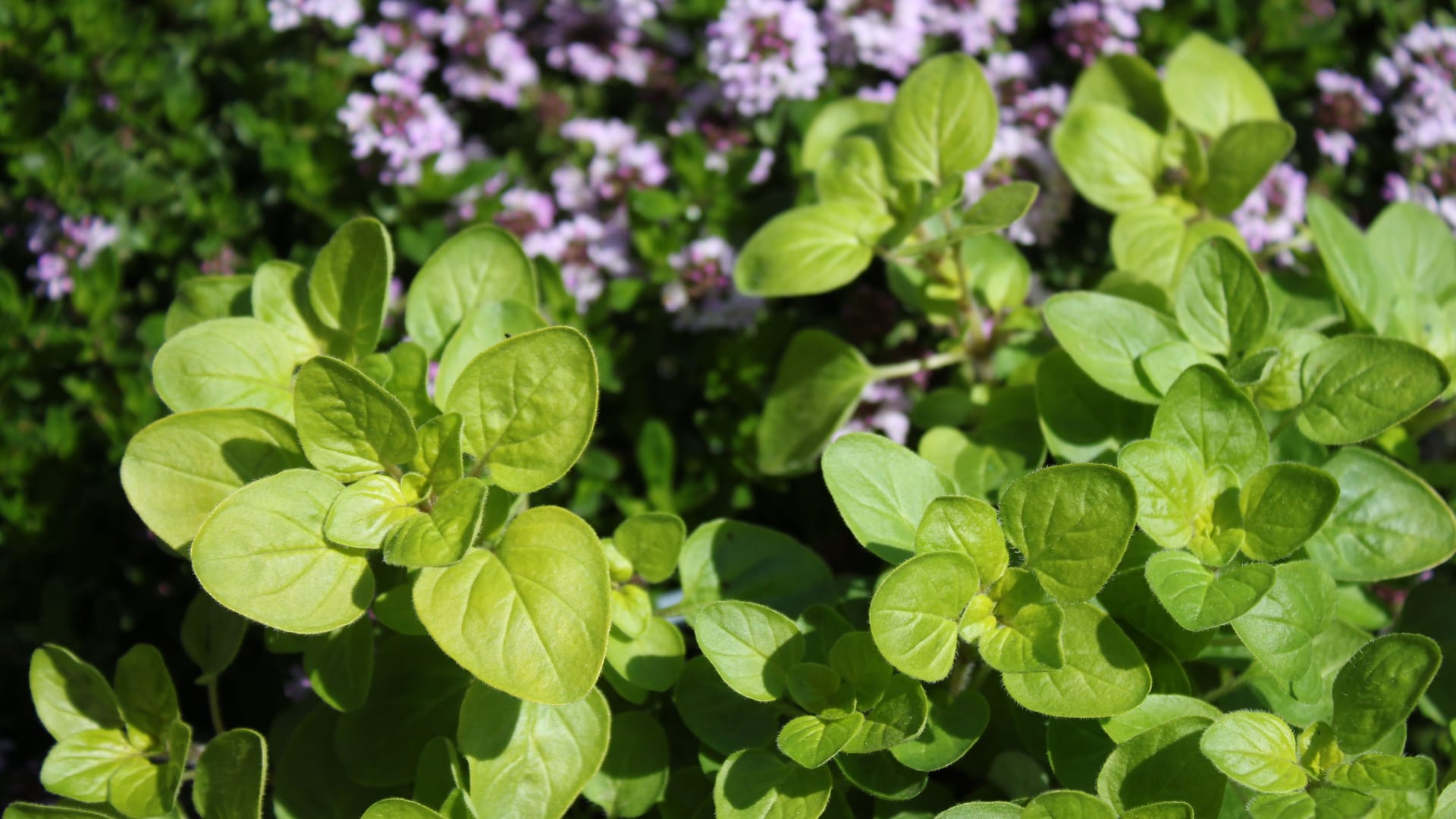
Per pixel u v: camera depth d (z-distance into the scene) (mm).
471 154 479
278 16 455
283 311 352
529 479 324
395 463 323
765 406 429
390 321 430
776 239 384
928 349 450
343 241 345
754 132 463
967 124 386
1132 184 410
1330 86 472
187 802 401
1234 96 423
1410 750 404
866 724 322
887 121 390
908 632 315
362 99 439
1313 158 495
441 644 313
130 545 453
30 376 446
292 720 389
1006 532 321
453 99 502
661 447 424
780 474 426
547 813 333
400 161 436
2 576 441
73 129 466
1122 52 433
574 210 458
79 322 454
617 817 352
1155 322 356
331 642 345
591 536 317
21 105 469
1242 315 353
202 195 459
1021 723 347
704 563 355
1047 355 367
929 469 342
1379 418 337
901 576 313
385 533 319
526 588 316
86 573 447
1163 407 333
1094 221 456
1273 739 317
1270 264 442
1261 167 398
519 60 477
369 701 354
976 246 413
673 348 451
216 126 482
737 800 326
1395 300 385
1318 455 353
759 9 439
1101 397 364
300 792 355
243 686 442
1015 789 353
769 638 330
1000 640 320
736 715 342
